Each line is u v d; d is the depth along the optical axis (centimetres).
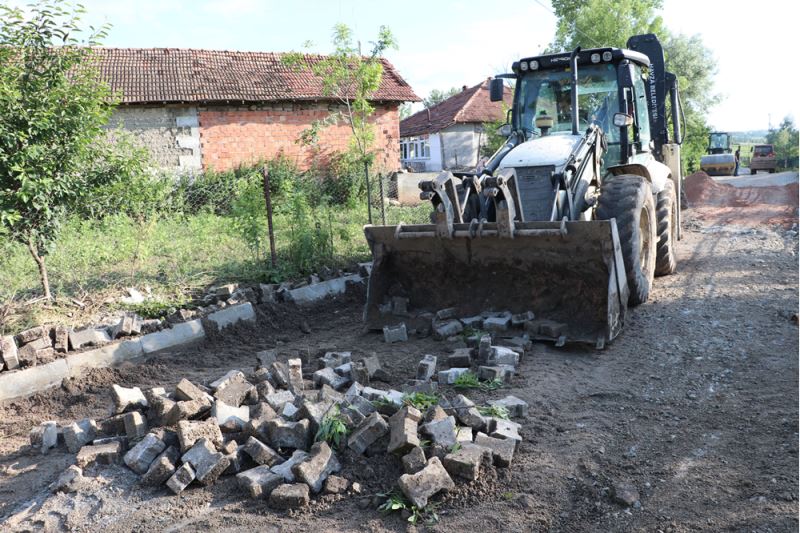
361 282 852
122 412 456
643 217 736
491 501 361
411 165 3300
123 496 384
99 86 704
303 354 602
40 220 679
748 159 4491
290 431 414
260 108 1758
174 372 605
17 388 554
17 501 388
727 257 927
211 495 383
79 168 700
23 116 629
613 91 782
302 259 863
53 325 636
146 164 828
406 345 630
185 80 1748
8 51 639
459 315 658
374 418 407
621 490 359
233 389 475
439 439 395
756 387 481
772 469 367
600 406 473
